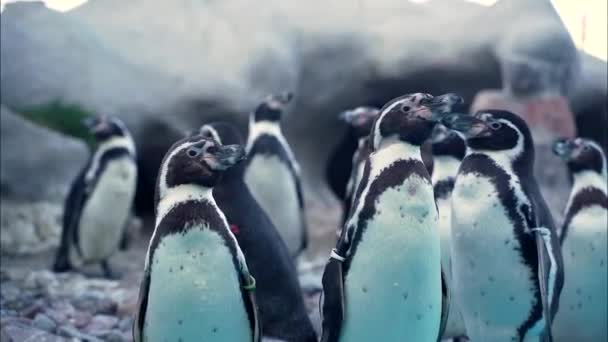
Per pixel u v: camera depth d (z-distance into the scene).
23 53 14.95
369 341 5.50
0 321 8.23
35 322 8.54
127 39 15.88
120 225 12.98
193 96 15.18
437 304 5.58
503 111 6.58
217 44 15.90
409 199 5.45
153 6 16.66
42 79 14.88
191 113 15.31
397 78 16.58
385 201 5.45
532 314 6.42
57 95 14.85
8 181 15.46
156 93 15.25
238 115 15.36
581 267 7.70
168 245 5.22
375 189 5.50
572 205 7.86
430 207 5.50
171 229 5.23
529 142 6.60
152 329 5.27
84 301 10.13
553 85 15.42
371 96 17.06
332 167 17.95
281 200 10.86
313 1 16.95
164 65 15.52
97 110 14.93
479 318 6.59
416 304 5.45
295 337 7.14
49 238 14.88
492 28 16.02
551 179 14.98
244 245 7.03
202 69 15.41
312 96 16.83
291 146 17.27
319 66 16.62
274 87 15.66
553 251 6.47
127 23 16.20
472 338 6.69
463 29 16.30
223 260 5.21
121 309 9.71
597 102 16.66
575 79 16.00
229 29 16.16
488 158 6.54
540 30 15.41
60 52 15.09
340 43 16.56
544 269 6.19
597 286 7.68
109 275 12.75
